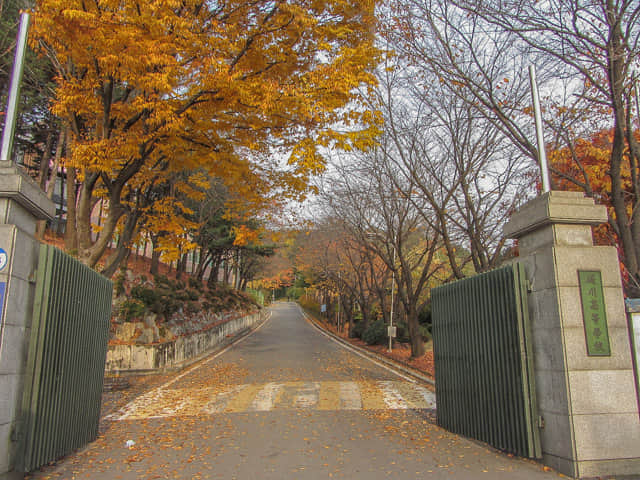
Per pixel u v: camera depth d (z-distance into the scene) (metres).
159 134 9.79
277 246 34.66
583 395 5.26
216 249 31.28
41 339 5.19
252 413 9.30
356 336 32.62
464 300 7.52
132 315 16.84
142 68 8.65
